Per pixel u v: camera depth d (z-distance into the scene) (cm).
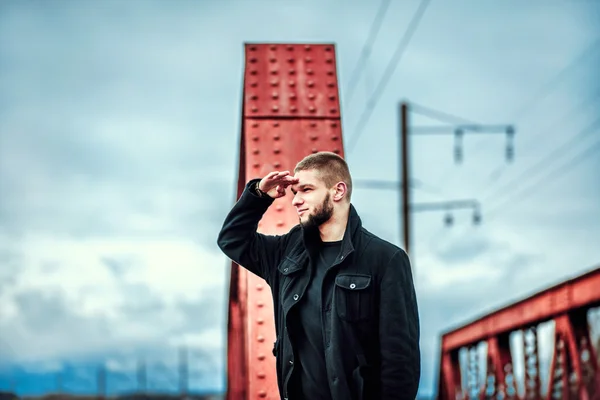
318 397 434
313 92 678
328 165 447
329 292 435
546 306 866
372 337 430
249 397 577
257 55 686
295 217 629
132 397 7069
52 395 5625
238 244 463
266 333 588
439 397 1284
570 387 839
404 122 2323
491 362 1055
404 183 2327
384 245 437
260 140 661
